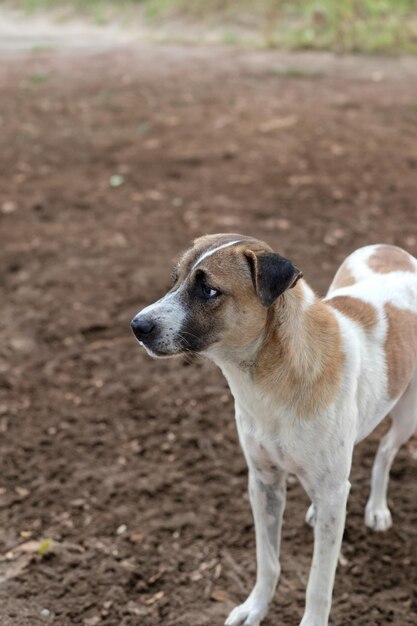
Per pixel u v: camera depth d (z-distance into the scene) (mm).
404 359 3561
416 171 8359
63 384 5340
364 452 4641
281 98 10891
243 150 9031
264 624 3662
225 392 5219
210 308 3123
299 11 15453
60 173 8703
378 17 14109
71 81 12367
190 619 3688
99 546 4078
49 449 4750
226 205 7734
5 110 10953
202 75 12336
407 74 11984
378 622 3645
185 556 4020
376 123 9719
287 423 3158
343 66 12633
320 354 3150
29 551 4043
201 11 16250
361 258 4008
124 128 10000
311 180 8195
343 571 3920
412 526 4160
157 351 3172
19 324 5984
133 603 3771
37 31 16812
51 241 7203
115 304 6191
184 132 9695
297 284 3221
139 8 17234
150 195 8062
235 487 4445
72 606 3750
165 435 4852
